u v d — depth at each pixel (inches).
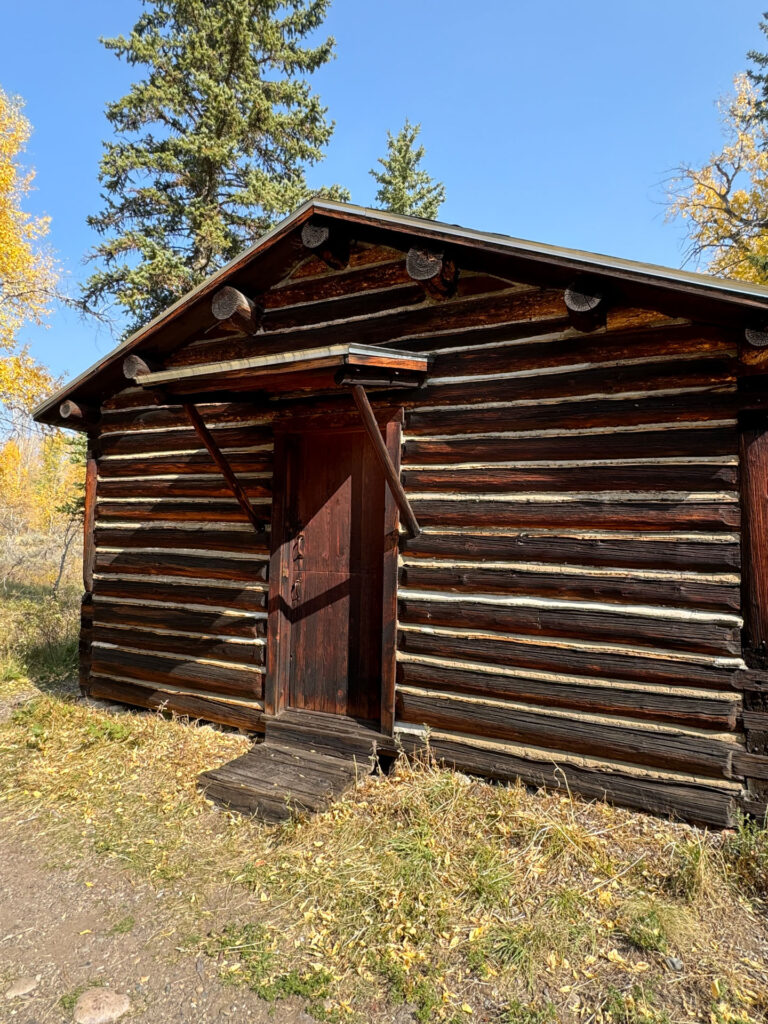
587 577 150.7
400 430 175.9
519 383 160.7
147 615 224.5
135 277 482.0
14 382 535.5
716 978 98.7
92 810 160.9
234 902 123.6
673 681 141.0
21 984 103.2
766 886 117.6
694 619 139.2
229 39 544.4
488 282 166.7
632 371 147.6
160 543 223.1
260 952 109.4
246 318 193.8
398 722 174.2
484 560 163.3
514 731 157.4
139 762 185.8
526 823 138.4
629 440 147.1
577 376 153.6
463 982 100.8
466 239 149.9
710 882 119.0
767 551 133.6
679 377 142.6
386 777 165.5
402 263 179.5
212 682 208.2
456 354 169.8
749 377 135.9
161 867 135.5
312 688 195.9
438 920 113.0
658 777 142.2
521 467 159.6
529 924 111.6
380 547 186.4
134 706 235.0
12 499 801.6
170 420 222.7
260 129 554.9
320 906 119.6
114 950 111.2
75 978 104.5
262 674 198.8
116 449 237.3
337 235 175.2
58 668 296.4
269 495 200.2
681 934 107.3
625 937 108.4
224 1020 95.8
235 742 196.5
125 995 100.7
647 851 129.8
